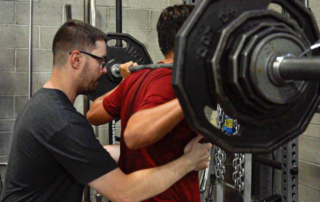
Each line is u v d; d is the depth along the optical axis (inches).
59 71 51.6
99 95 76.7
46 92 49.5
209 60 24.2
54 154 45.8
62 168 48.9
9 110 97.6
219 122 82.5
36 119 46.9
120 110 53.9
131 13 105.2
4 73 96.7
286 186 78.4
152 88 41.8
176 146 45.9
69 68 51.2
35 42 98.3
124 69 62.9
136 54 80.4
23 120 48.5
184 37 23.6
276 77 23.0
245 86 23.4
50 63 100.0
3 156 97.6
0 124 97.1
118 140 95.6
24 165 47.8
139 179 45.0
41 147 46.7
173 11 44.4
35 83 99.2
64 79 51.6
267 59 23.0
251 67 22.9
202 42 24.5
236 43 23.4
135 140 39.4
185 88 24.2
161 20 45.7
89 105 94.5
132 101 47.7
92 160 45.4
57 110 46.6
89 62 52.2
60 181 49.1
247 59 23.0
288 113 26.6
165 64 43.8
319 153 87.5
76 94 53.8
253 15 24.2
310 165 90.8
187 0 73.6
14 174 48.9
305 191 93.0
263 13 24.5
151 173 44.9
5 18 95.7
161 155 46.1
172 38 44.7
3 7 95.3
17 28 96.7
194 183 49.1
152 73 45.1
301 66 21.3
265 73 23.1
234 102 24.6
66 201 50.0
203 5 23.8
